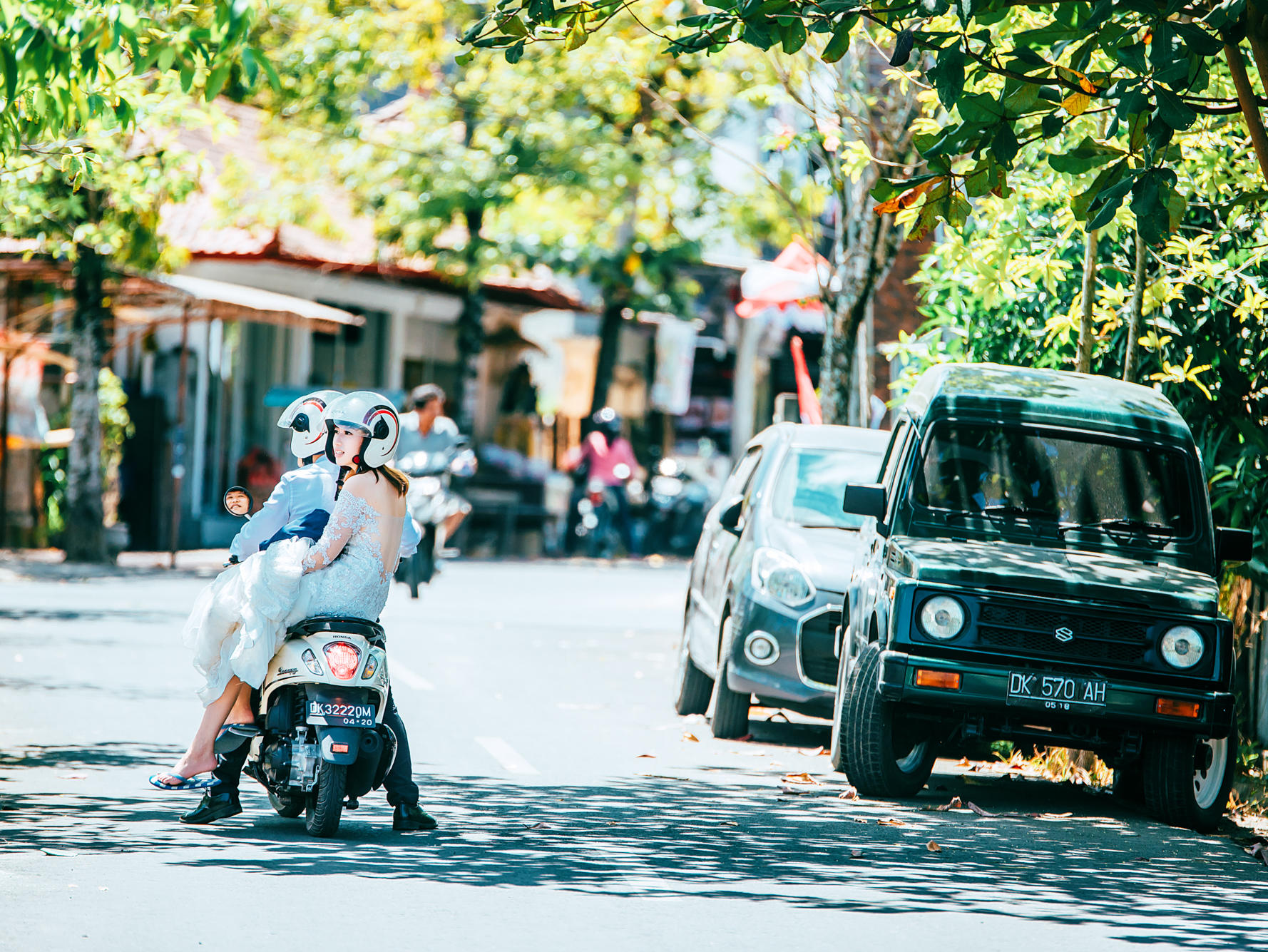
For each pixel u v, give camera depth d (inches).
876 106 1114.7
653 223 2370.8
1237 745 661.9
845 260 1163.3
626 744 781.9
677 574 2065.7
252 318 1818.4
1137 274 810.8
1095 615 643.5
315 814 556.4
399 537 564.7
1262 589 796.0
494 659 1098.1
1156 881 540.4
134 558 1868.8
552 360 2706.7
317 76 2043.6
